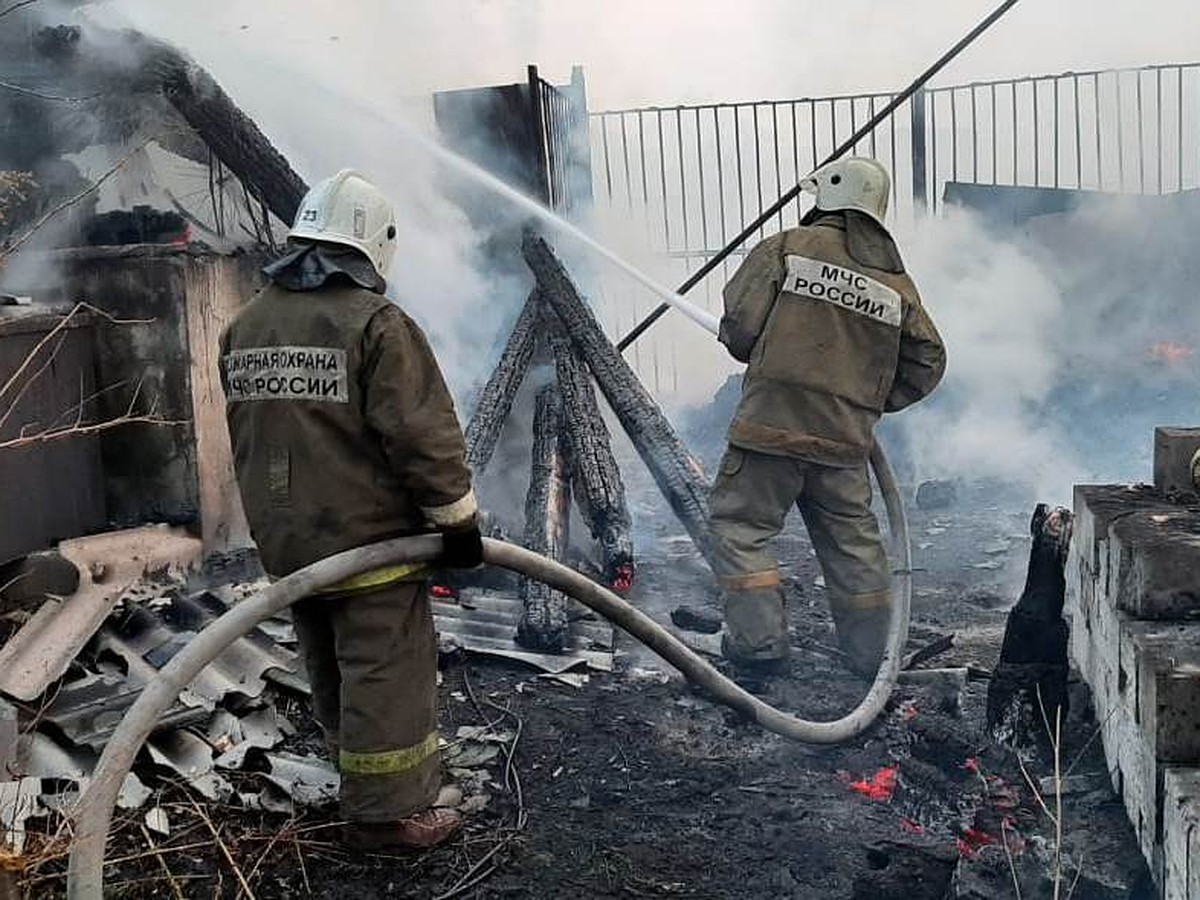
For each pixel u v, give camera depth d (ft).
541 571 12.84
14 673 13.94
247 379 11.84
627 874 12.03
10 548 17.06
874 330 15.96
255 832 12.61
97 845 9.73
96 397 19.24
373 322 11.43
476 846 12.57
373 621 11.89
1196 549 12.17
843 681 16.96
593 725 15.51
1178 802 10.02
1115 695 12.80
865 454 16.38
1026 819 12.49
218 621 10.68
